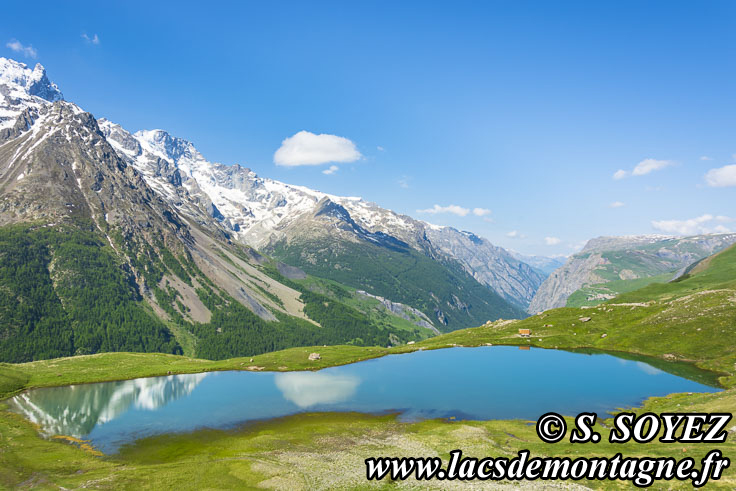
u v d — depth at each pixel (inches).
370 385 4810.5
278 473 2464.3
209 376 5610.2
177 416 3818.9
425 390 4471.0
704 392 3801.7
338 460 2667.3
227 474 2477.9
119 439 3265.3
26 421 3713.1
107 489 2311.8
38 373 5664.4
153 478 2440.9
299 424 3540.8
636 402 3703.3
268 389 4763.8
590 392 4082.2
